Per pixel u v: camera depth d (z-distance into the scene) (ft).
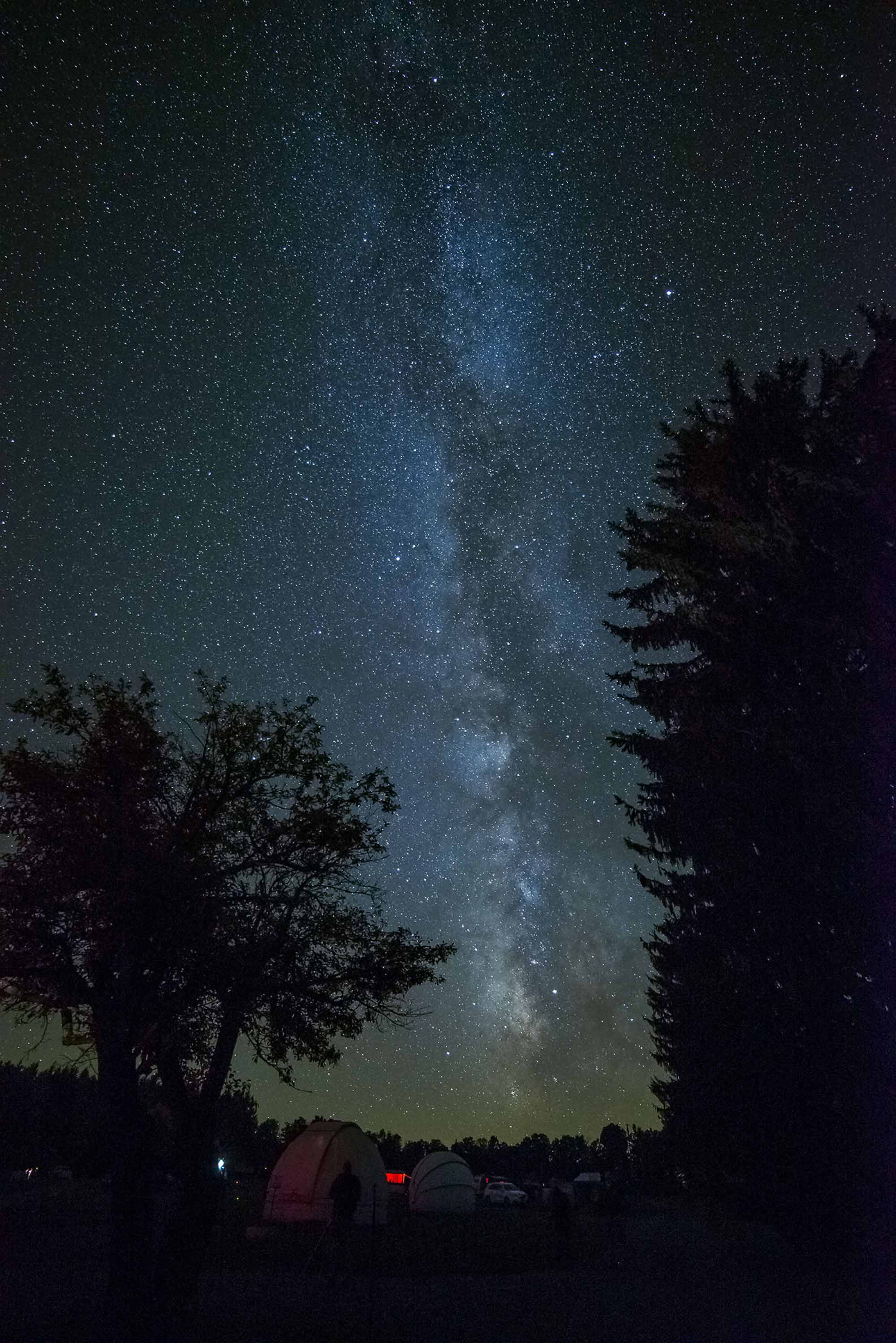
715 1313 46.42
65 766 41.68
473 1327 41.47
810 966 55.98
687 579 61.57
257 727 43.29
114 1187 34.63
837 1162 52.85
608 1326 42.65
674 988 72.79
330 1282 52.85
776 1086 55.31
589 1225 112.37
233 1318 40.63
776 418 59.82
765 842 59.77
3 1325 37.70
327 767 43.47
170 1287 34.68
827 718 55.11
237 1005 38.93
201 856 40.75
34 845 39.65
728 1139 59.00
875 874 53.57
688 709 64.54
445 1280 58.80
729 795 61.16
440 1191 135.33
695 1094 61.67
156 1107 42.52
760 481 60.49
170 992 38.93
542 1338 39.40
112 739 41.96
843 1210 53.11
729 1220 79.97
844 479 54.95
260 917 41.29
